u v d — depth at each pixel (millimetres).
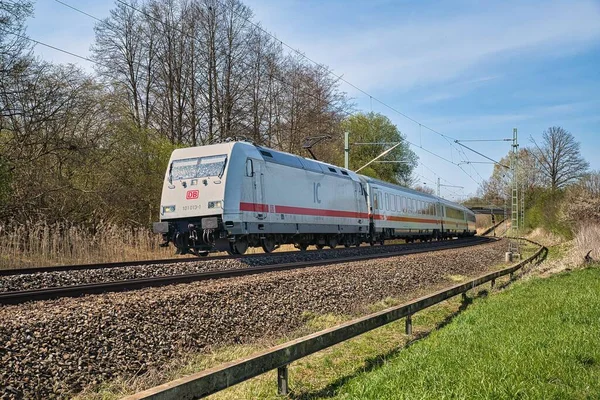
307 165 20891
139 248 18797
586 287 11945
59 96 20438
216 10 32688
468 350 6770
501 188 82312
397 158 59219
